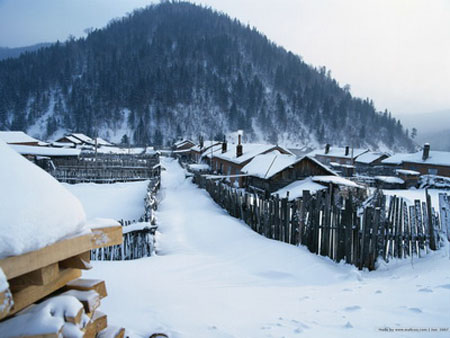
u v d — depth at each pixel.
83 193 20.66
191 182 31.78
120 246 8.12
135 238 8.23
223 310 3.87
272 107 173.50
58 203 1.74
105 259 7.96
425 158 41.59
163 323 3.27
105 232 2.12
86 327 1.88
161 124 147.62
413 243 7.25
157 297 4.29
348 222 7.41
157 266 6.60
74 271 2.11
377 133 161.38
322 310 3.86
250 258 7.83
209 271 6.57
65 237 1.77
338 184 18.72
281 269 6.97
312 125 158.75
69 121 139.75
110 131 142.62
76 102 155.88
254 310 3.92
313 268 7.00
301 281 6.31
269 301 4.41
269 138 146.25
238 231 10.66
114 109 155.62
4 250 1.35
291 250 8.18
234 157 32.19
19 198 1.54
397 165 47.69
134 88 167.25
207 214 14.15
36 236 1.50
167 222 12.83
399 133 163.88
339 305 4.09
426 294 4.20
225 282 5.80
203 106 165.50
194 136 142.62
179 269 6.52
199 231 11.16
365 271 7.07
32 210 1.55
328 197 7.91
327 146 65.19
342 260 7.56
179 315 3.56
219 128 152.25
